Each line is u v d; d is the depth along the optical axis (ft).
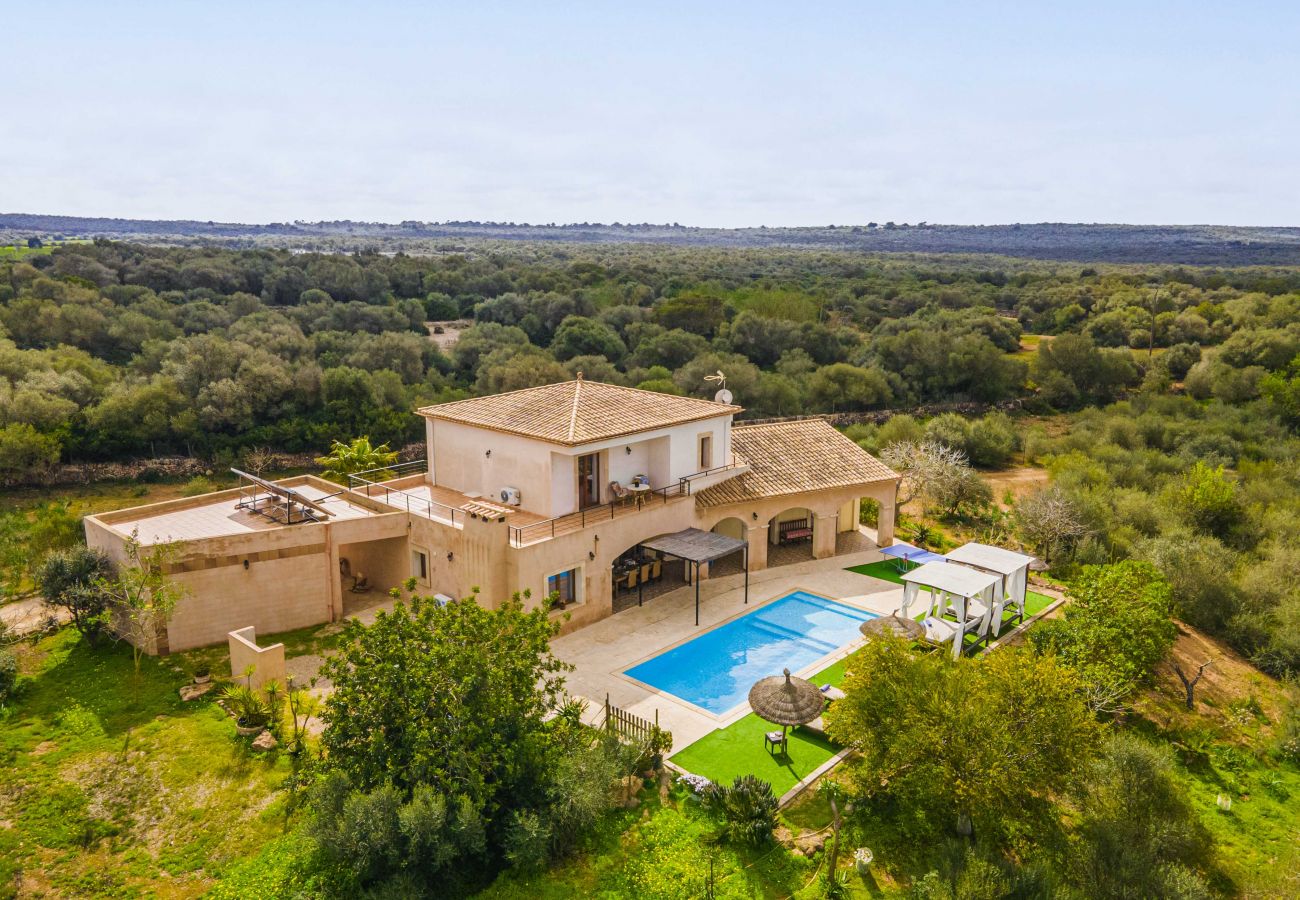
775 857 52.60
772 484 101.30
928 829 55.57
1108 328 270.67
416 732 51.34
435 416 97.30
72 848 52.39
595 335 239.50
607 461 91.04
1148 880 49.49
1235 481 143.43
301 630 82.94
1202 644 88.79
